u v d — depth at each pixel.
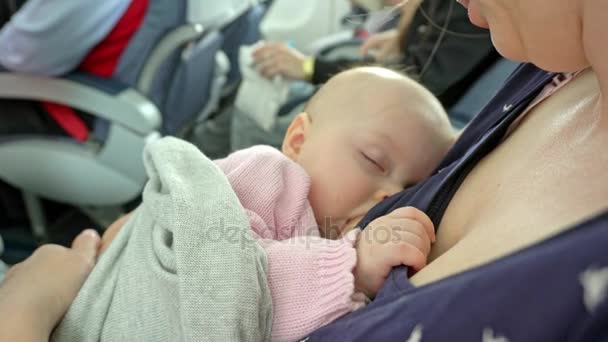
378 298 0.50
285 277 0.60
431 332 0.41
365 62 1.61
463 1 0.57
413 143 0.74
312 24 2.55
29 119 1.63
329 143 0.75
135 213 0.73
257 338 0.57
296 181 0.73
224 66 2.10
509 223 0.48
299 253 0.60
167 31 1.60
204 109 2.12
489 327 0.37
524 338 0.35
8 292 0.66
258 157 0.72
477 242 0.49
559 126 0.54
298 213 0.72
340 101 0.78
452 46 1.36
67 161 1.66
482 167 0.60
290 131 0.83
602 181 0.44
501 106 0.68
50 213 2.00
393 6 1.12
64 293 0.68
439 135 0.77
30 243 1.88
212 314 0.55
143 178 1.66
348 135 0.74
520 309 0.35
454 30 1.34
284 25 2.56
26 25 1.43
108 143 1.62
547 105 0.59
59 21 1.41
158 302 0.61
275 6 2.60
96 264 0.69
